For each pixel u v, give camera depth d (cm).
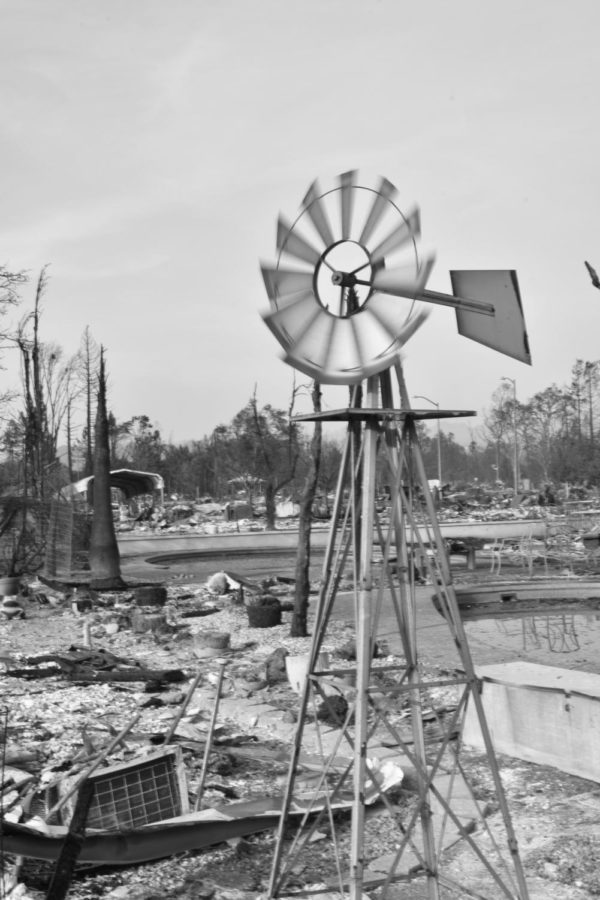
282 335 482
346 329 485
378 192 477
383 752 912
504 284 502
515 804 763
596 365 8569
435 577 504
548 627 1644
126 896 596
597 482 6988
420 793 502
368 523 471
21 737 1005
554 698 848
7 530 2767
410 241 463
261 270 482
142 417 9150
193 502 7756
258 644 1678
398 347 463
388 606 2078
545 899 587
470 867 643
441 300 500
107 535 2605
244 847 678
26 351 3684
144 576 3142
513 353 502
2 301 3616
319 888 608
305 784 816
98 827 689
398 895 604
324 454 6178
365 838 705
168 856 664
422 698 1153
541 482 7806
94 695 1266
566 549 3253
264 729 1070
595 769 807
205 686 1301
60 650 1661
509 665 990
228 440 7994
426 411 485
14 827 606
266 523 5203
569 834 686
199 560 3906
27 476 3606
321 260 493
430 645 1631
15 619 2092
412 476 516
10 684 1341
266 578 2944
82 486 4394
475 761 880
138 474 5122
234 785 824
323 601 522
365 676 462
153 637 1792
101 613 2141
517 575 2542
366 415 487
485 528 4212
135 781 711
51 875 630
